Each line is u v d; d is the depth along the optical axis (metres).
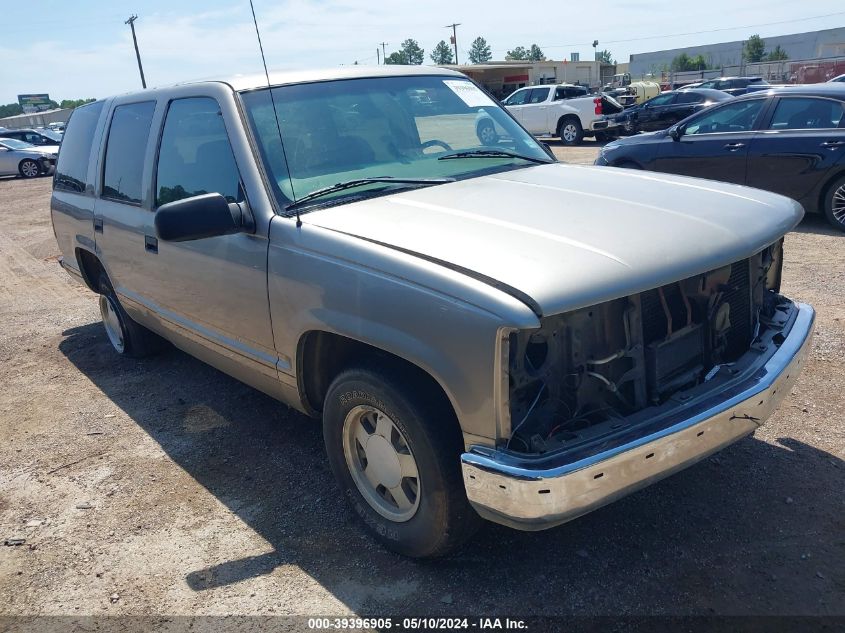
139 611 2.90
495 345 2.32
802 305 3.40
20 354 6.17
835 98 8.23
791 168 8.52
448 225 2.83
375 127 3.72
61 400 5.09
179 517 3.53
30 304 7.90
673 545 3.04
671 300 2.71
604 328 2.55
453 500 2.73
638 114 20.97
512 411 2.44
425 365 2.54
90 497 3.78
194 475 3.93
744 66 50.84
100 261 5.07
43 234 12.63
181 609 2.89
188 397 4.98
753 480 3.45
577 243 2.58
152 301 4.46
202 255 3.65
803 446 3.70
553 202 3.06
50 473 4.06
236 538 3.33
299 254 3.03
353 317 2.79
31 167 24.91
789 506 3.23
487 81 48.25
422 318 2.52
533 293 2.29
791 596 2.71
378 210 3.08
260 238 3.23
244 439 4.30
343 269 2.82
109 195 4.82
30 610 2.95
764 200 3.20
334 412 3.11
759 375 2.82
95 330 6.73
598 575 2.90
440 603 2.81
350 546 3.21
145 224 4.22
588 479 2.33
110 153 4.82
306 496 3.64
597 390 2.59
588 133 21.70
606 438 2.44
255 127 3.43
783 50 77.50
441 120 4.01
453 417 2.71
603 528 3.19
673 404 2.63
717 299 2.86
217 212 3.06
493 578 2.93
